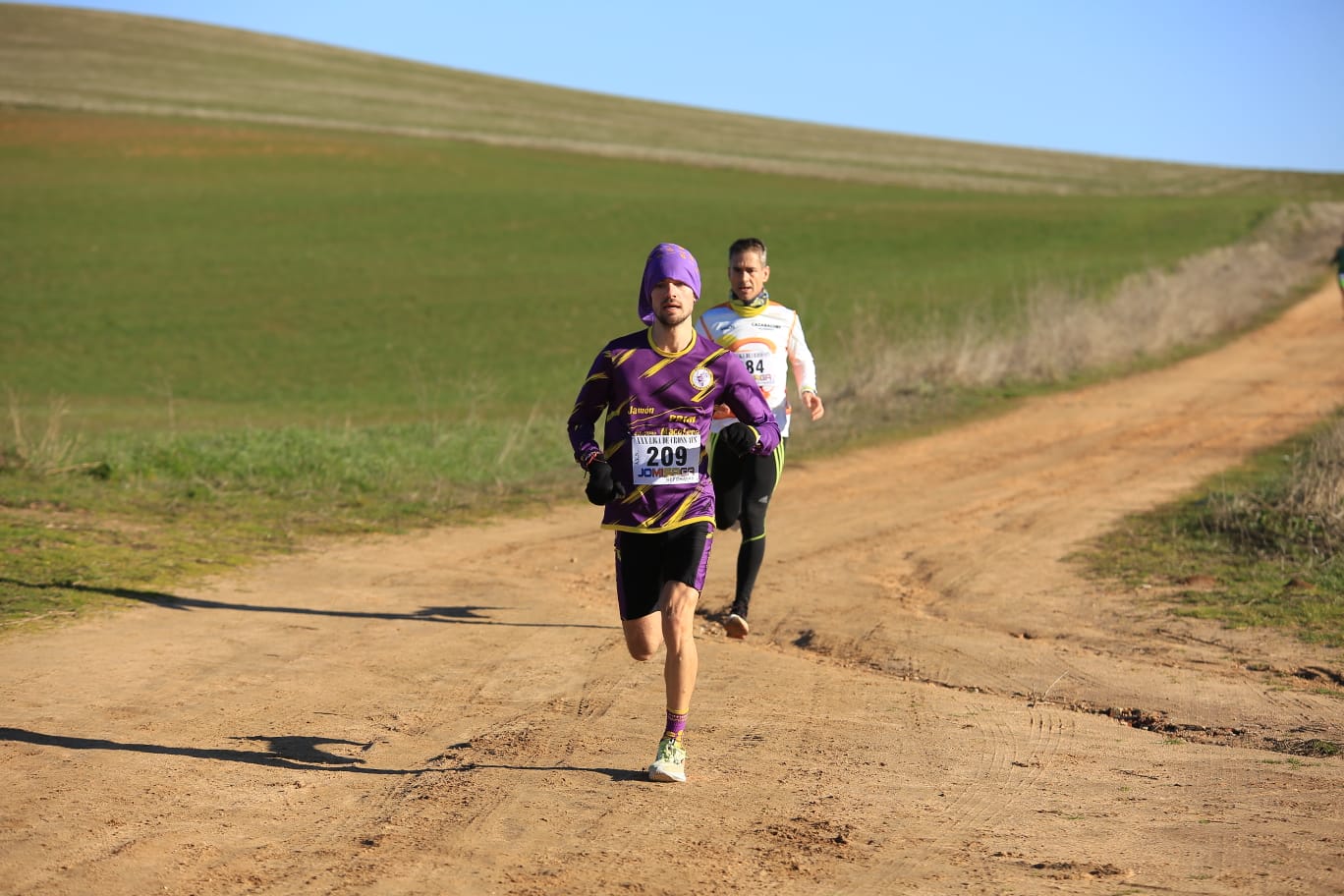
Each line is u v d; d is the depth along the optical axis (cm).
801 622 780
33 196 4941
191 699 588
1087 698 617
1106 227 5259
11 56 8850
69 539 942
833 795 462
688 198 5650
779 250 4666
